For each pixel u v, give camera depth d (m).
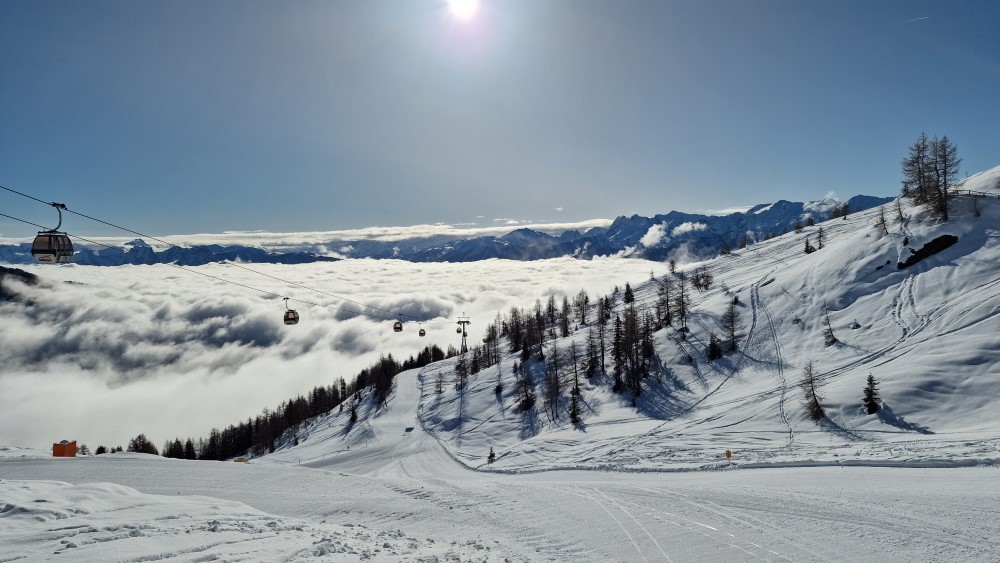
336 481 31.41
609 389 93.19
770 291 99.75
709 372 83.38
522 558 14.59
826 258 99.94
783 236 168.38
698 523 18.39
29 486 17.52
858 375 58.06
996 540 15.12
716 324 96.62
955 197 97.00
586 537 17.42
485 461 72.62
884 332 69.88
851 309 80.31
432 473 70.50
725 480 31.84
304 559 11.75
